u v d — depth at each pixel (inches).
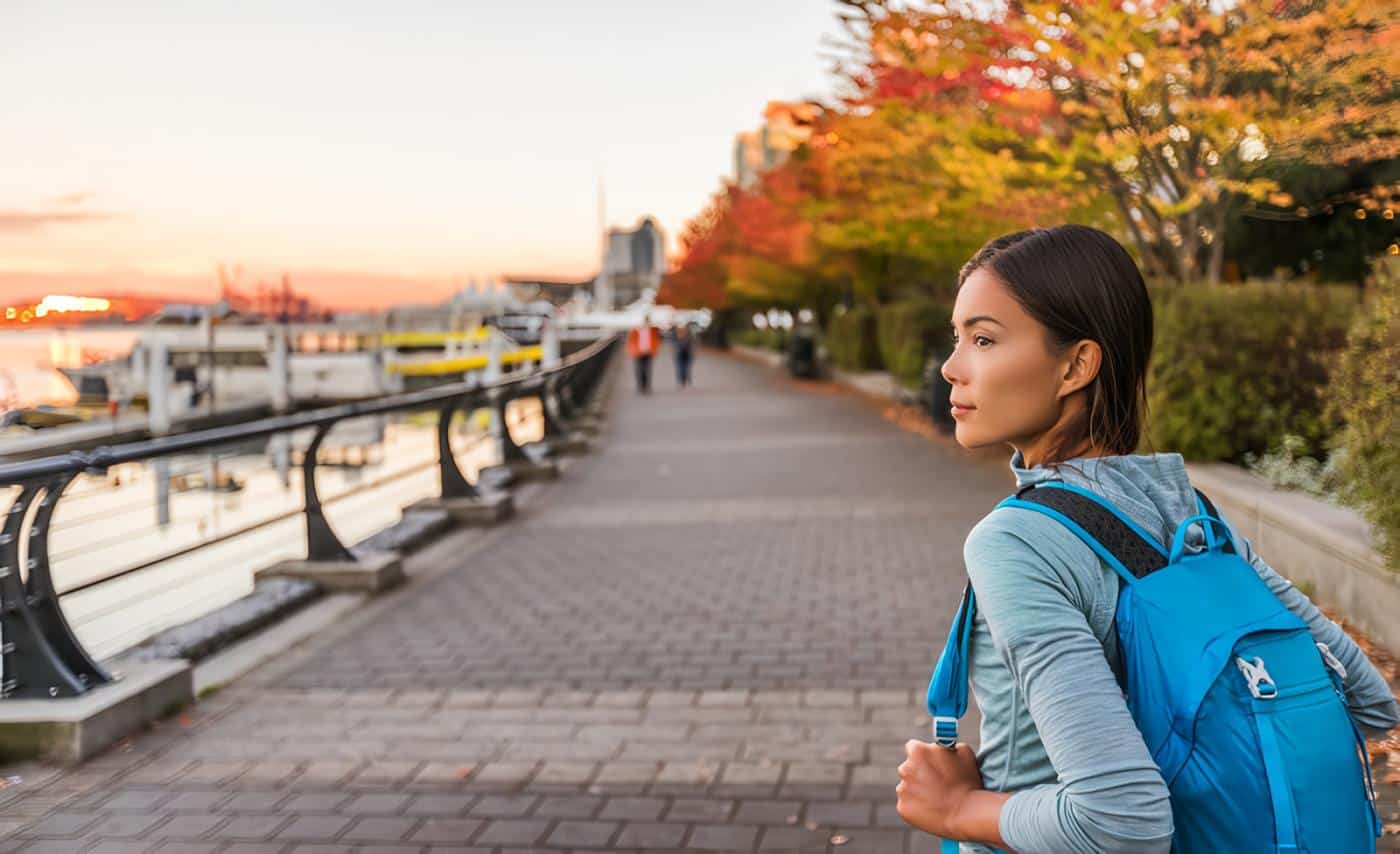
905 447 608.7
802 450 621.0
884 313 948.6
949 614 260.7
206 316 1969.7
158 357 1497.3
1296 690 40.7
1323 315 313.1
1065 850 40.2
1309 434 308.5
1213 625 41.2
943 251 513.3
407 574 328.2
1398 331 191.9
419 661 237.9
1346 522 226.8
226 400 1953.7
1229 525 47.2
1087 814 39.3
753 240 1133.1
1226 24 269.0
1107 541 43.9
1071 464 46.9
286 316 3048.7
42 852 146.9
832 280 1181.1
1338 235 436.1
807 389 1163.9
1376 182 318.7
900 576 303.1
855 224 528.4
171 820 156.9
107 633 405.1
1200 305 316.2
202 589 491.2
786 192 936.3
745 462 578.6
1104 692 40.9
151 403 1491.1
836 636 245.9
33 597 193.3
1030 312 46.6
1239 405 311.3
